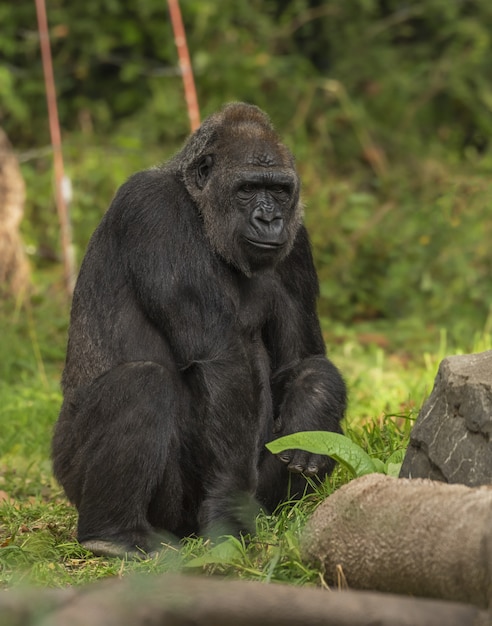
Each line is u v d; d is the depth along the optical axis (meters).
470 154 29.20
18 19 31.50
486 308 22.33
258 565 9.03
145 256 10.45
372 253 24.09
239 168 10.56
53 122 23.16
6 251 21.48
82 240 24.91
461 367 9.27
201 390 10.25
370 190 29.00
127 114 31.98
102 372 10.55
